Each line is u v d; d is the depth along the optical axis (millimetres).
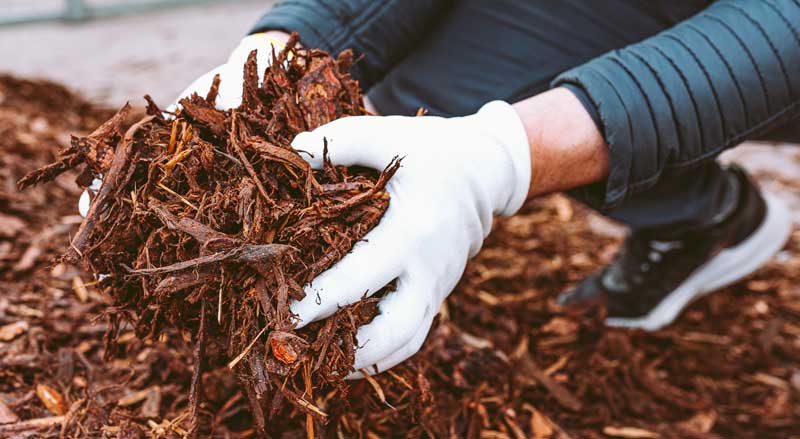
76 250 644
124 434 749
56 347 848
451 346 933
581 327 1087
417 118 693
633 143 700
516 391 928
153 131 679
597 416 956
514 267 1277
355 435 792
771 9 713
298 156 649
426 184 665
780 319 1256
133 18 3113
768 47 704
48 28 2895
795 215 1644
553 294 1232
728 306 1287
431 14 924
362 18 854
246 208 635
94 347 854
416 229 660
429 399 736
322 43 834
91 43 2662
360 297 652
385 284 663
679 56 707
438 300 700
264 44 769
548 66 914
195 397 665
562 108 708
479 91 939
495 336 1032
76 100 1761
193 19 3131
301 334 652
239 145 657
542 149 701
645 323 1187
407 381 738
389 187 674
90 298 918
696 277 1198
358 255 652
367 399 778
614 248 1468
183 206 646
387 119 681
